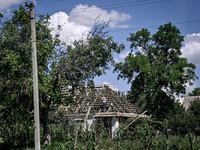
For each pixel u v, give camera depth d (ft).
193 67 122.93
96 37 58.49
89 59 58.39
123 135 67.36
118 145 56.03
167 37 126.93
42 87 50.37
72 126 71.20
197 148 50.60
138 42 136.26
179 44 128.16
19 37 51.08
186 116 85.51
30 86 48.83
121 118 79.66
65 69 56.13
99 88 84.69
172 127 84.48
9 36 51.37
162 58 126.00
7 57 49.55
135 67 131.54
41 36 56.29
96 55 58.95
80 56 58.13
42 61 53.16
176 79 118.32
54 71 54.95
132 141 62.69
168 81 122.31
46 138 58.54
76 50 57.21
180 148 50.80
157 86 124.26
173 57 127.75
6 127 62.75
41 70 51.24
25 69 50.01
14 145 59.93
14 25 53.06
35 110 41.27
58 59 56.13
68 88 60.80
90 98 81.41
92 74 59.00
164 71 126.41
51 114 74.84
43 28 57.82
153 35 133.08
